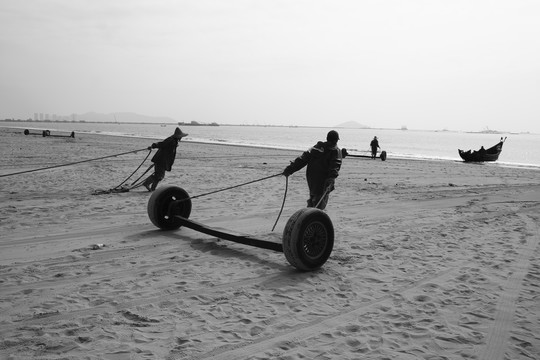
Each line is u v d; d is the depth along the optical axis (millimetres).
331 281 5539
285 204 11070
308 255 5809
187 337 3947
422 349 3822
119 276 5527
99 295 4883
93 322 4199
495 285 5461
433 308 4734
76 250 6617
